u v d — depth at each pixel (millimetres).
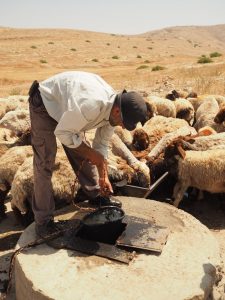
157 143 8117
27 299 4109
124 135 8656
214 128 10312
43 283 3941
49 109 4176
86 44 71250
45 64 47875
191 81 23312
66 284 3928
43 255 4355
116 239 4742
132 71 36844
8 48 58781
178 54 76188
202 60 39719
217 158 6551
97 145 4863
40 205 4664
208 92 18719
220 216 6840
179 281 3971
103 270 4117
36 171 4559
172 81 24750
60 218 5195
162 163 7133
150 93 18219
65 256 4328
